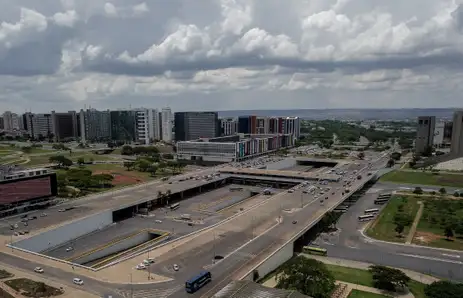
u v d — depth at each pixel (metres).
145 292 117.56
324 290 118.62
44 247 175.25
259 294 101.38
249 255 146.38
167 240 189.38
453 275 142.25
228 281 124.81
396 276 128.50
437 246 171.88
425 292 124.56
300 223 187.88
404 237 184.12
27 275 129.50
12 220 196.50
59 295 113.75
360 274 142.50
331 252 166.38
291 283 119.00
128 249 186.00
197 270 134.38
